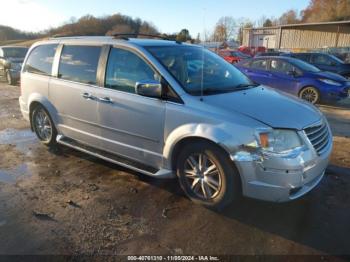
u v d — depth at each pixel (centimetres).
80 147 457
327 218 326
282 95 390
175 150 349
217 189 329
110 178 417
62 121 476
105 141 418
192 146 333
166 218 326
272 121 300
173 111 338
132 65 381
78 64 442
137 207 347
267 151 291
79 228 309
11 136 600
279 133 295
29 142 563
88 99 420
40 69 503
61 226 312
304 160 297
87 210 340
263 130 292
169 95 346
